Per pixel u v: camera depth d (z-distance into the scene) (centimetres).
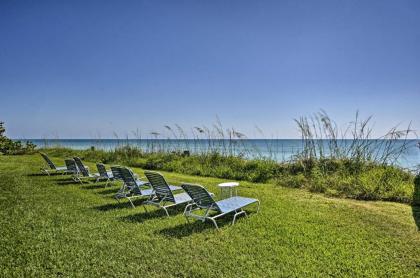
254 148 1348
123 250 462
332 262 421
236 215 606
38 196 831
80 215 646
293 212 668
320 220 609
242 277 380
